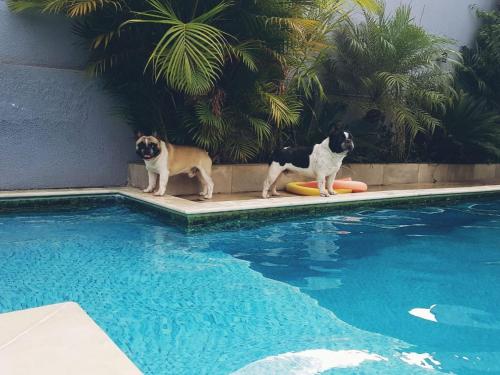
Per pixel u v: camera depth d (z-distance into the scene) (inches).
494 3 389.4
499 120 328.8
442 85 295.3
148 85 213.9
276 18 193.5
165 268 120.2
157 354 75.0
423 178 303.1
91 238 148.1
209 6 198.7
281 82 225.0
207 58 176.4
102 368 53.6
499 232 173.2
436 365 73.3
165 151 191.9
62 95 215.8
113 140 230.4
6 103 203.9
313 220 189.6
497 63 351.3
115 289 104.0
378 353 77.2
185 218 165.2
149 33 199.8
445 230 175.6
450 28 363.9
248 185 232.8
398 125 289.0
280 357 75.0
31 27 207.0
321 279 115.4
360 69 288.2
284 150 209.5
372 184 280.5
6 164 206.4
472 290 109.6
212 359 73.8
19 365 53.8
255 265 125.7
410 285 112.1
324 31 249.6
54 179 218.2
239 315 91.8
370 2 238.7
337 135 202.1
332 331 85.5
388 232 170.1
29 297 97.3
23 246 135.9
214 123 198.1
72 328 63.5
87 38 211.3
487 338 83.7
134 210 197.6
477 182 312.2
